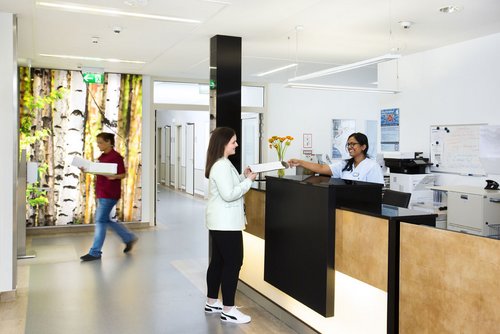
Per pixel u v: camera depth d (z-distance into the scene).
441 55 6.09
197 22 4.71
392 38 5.52
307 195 3.39
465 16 4.58
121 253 6.31
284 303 3.94
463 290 2.34
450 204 5.35
